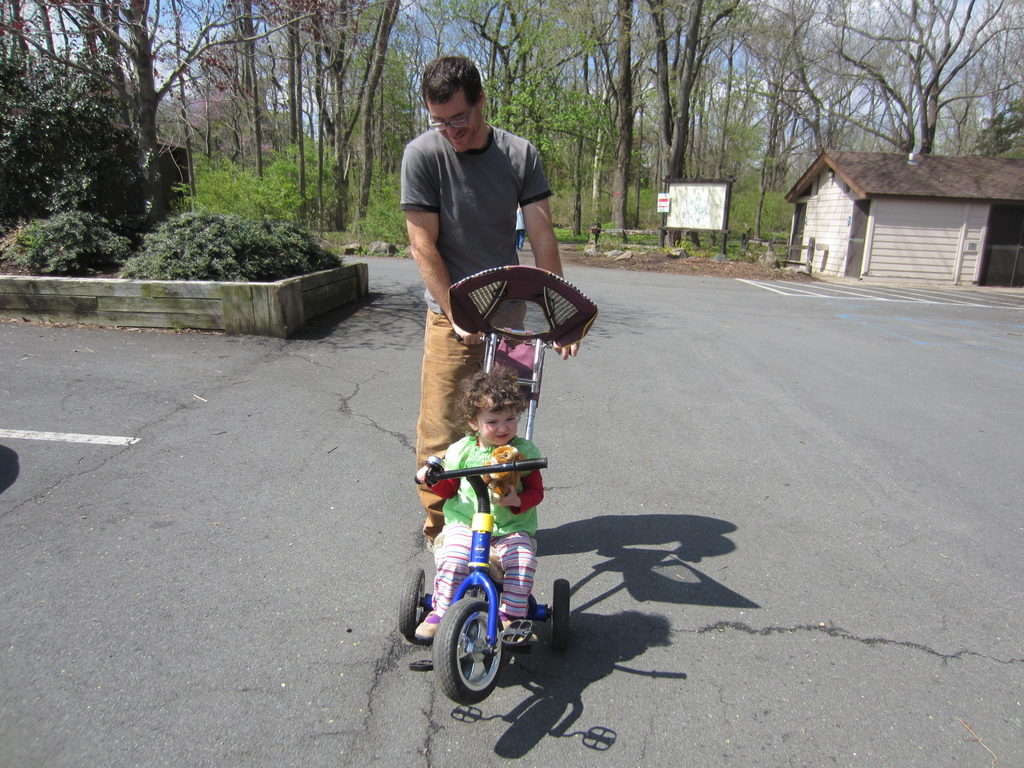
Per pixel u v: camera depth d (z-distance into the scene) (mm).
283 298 7750
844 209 20969
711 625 3135
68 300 7801
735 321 10992
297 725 2463
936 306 14250
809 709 2627
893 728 2539
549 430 5512
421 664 2568
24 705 2488
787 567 3631
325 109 26969
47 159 9906
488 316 3045
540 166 3209
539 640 3012
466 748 2396
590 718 2559
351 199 26797
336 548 3629
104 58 9773
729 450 5242
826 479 4770
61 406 5418
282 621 3027
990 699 2701
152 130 10125
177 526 3768
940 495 4566
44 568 3324
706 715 2588
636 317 10828
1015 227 19641
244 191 19094
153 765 2268
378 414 5625
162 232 8547
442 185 3059
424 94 2787
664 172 25531
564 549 3754
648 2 23875
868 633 3100
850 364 8273
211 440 4941
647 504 4305
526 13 25375
